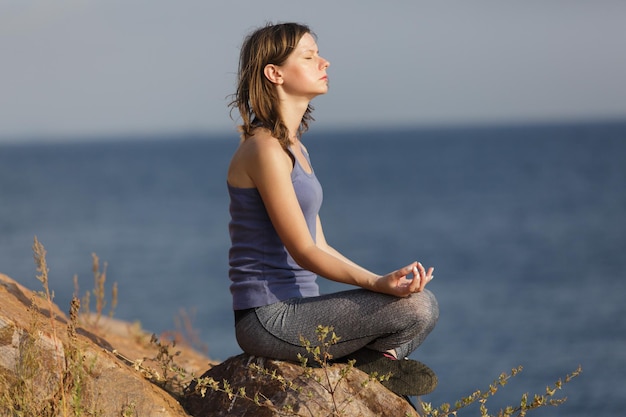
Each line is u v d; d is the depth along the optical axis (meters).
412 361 4.07
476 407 17.25
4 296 4.25
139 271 43.25
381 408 3.94
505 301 32.84
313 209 4.20
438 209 81.44
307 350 3.85
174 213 82.88
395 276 3.86
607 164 150.25
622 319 28.28
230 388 4.12
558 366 21.55
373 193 107.19
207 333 26.48
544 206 78.56
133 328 7.22
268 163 4.04
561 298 33.06
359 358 4.11
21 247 53.47
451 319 29.11
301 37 4.22
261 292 4.12
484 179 125.38
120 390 3.81
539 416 16.72
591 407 17.45
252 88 4.21
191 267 44.94
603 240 52.16
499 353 23.31
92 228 67.81
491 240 55.28
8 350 3.72
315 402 3.89
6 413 3.55
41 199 103.62
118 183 144.62
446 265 44.81
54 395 3.67
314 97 4.34
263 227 4.16
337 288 32.66
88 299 6.56
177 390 4.41
